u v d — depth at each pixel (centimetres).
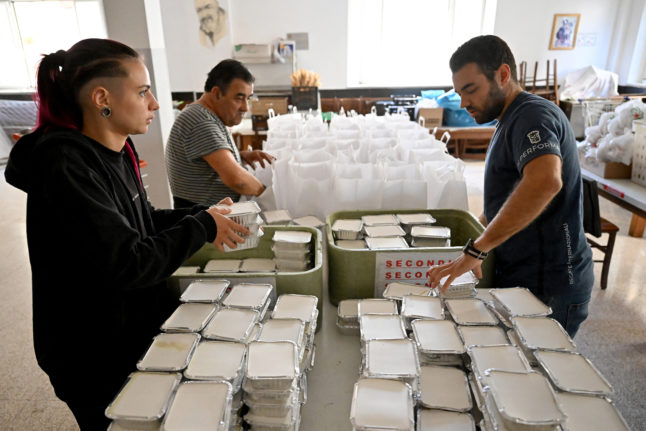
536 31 689
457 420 81
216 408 74
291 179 184
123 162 97
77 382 94
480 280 132
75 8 516
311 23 643
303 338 95
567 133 117
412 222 148
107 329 92
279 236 132
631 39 688
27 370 223
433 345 93
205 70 645
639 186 283
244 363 85
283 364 81
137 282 79
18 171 86
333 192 173
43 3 515
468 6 678
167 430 70
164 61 330
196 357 85
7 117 522
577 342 242
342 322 117
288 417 80
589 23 692
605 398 77
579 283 128
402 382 81
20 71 549
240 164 194
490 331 98
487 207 135
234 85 175
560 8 679
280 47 629
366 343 92
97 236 75
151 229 108
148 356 85
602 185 292
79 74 81
